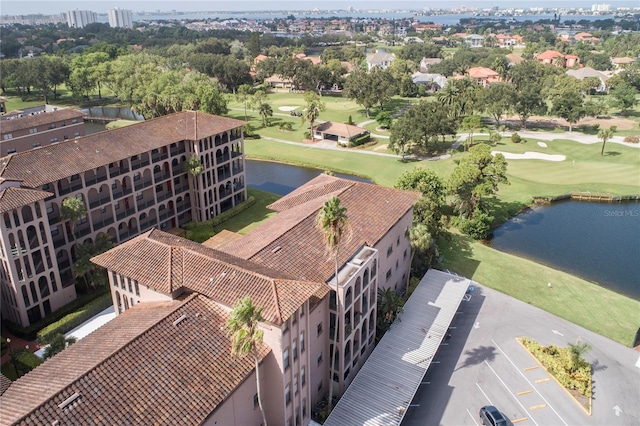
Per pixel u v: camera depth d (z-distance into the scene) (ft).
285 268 138.72
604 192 311.68
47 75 588.09
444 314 171.94
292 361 121.49
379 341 160.97
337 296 135.13
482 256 232.73
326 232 125.08
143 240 140.46
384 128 480.64
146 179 236.63
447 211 281.13
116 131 229.45
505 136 440.45
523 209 295.69
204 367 108.78
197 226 256.93
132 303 138.21
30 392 99.40
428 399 146.92
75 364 105.50
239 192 288.10
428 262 208.54
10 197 165.89
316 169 371.15
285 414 123.13
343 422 129.80
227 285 122.62
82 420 91.97
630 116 524.11
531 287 207.92
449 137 438.81
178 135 246.88
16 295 172.45
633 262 236.02
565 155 385.70
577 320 186.19
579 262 236.63
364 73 558.56
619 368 160.45
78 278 204.03
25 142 327.06
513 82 642.22
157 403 99.04
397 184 245.86
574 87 568.41
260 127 482.28
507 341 172.04
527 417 140.97
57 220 194.70
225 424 110.52
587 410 142.82
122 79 581.53
